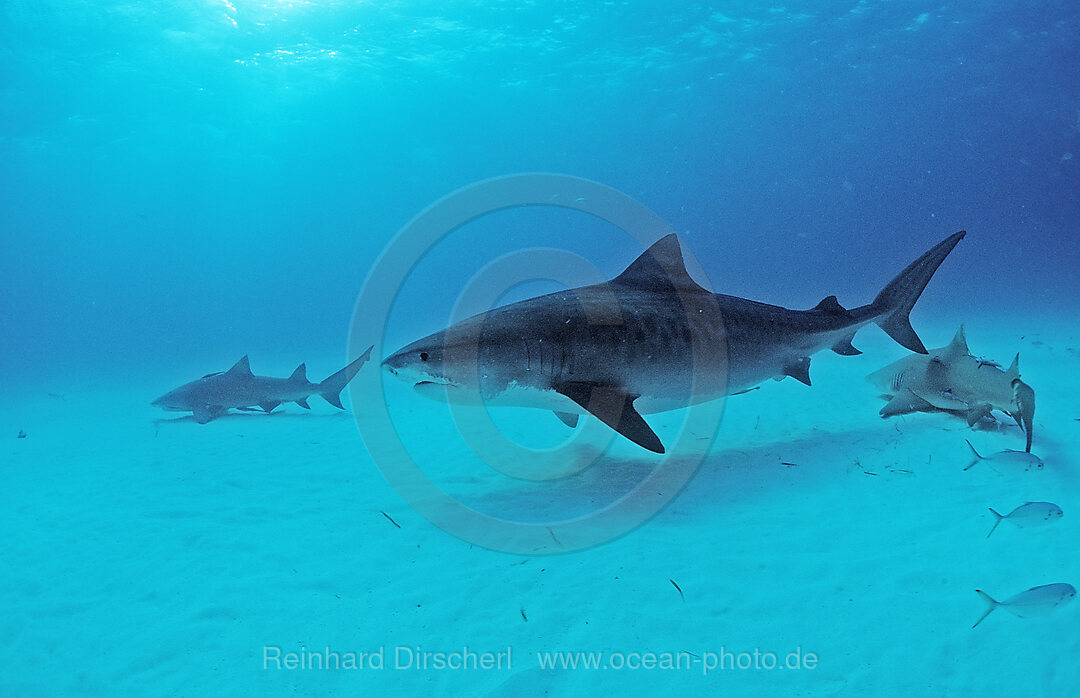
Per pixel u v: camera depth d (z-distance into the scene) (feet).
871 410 25.53
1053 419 21.43
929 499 15.52
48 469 25.16
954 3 113.70
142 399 49.78
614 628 10.23
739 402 28.68
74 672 9.75
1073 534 12.78
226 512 17.40
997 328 52.65
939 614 10.18
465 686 8.94
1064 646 9.05
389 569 13.00
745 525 14.60
